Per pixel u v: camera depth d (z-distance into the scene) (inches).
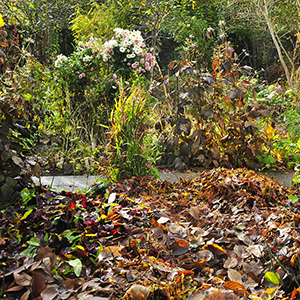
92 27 374.6
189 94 191.9
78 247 90.3
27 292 72.7
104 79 243.9
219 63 206.5
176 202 142.7
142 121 172.6
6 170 122.8
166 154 204.8
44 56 403.9
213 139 203.0
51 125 228.8
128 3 368.8
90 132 222.5
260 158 195.0
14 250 91.4
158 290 74.5
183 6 391.5
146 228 103.8
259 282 86.4
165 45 559.5
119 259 87.4
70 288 77.3
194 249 98.9
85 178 174.6
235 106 199.8
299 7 436.1
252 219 119.6
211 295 72.7
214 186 149.7
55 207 106.1
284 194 144.6
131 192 150.4
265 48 616.1
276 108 276.1
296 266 88.1
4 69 180.2
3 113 123.4
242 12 492.4
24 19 369.4
